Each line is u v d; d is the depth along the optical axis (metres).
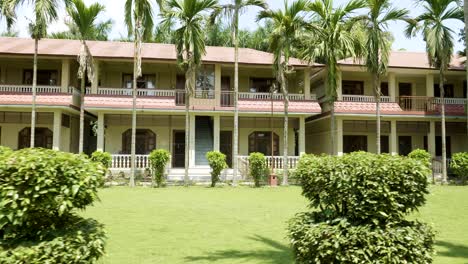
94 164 3.96
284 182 19.75
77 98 22.92
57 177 3.64
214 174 19.19
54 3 17.78
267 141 25.73
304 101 23.33
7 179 3.51
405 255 4.36
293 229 4.91
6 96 21.33
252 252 7.03
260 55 25.06
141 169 21.22
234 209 11.86
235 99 19.55
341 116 24.16
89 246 3.75
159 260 6.49
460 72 25.48
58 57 21.94
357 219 4.54
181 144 25.14
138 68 18.81
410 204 4.52
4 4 17.30
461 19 20.50
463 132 27.81
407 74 26.39
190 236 8.30
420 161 4.64
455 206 12.52
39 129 24.28
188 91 19.14
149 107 22.11
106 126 24.50
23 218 3.52
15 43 23.66
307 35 19.45
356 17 18.83
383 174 4.47
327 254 4.37
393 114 24.23
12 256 3.39
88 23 18.67
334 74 19.30
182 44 18.84
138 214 10.87
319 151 27.66
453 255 6.91
